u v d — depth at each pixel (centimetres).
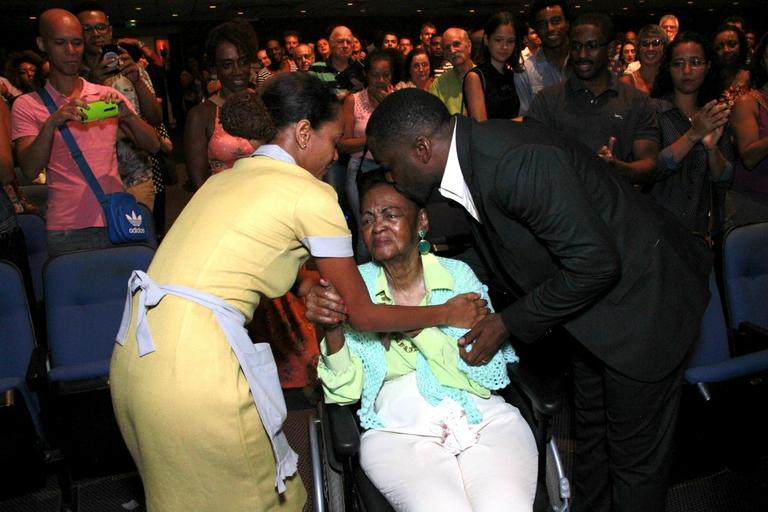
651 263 198
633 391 208
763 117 333
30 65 761
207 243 172
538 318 191
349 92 484
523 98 429
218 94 352
